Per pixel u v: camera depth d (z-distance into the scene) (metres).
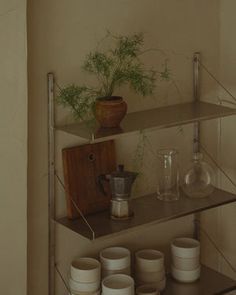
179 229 2.81
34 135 2.30
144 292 2.52
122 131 2.25
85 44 2.37
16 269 2.26
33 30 2.24
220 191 2.67
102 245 2.57
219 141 2.87
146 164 2.65
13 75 2.12
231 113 2.51
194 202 2.55
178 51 2.66
